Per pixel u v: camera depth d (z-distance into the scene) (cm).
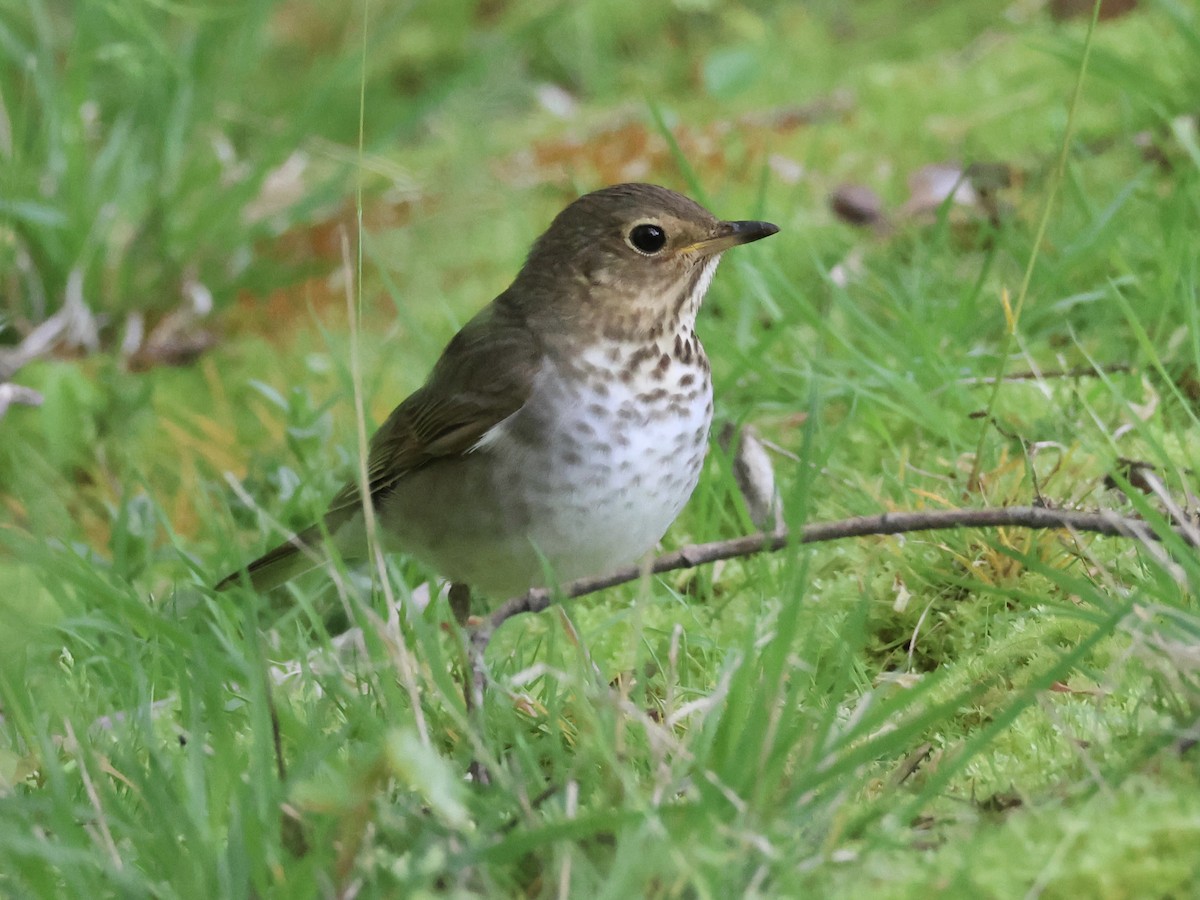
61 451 1307
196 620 987
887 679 803
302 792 608
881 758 716
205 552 1156
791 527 752
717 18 2036
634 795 603
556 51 2025
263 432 1352
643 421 891
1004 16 1783
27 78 1545
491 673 860
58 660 926
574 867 604
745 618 952
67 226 1510
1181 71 1448
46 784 778
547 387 890
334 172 1736
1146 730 686
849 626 775
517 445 895
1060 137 1457
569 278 907
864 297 1311
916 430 1134
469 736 679
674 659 729
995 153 1483
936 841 644
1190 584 738
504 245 1585
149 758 729
